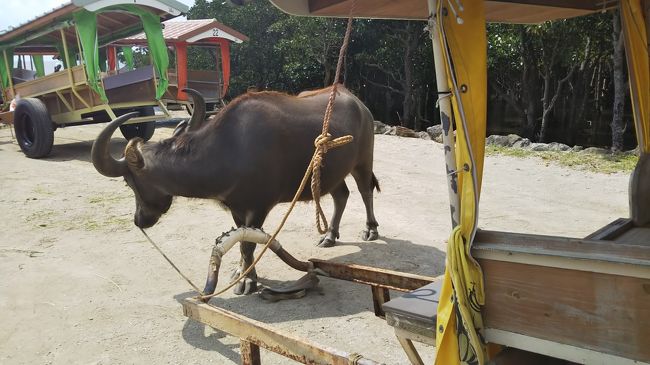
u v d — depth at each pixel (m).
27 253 5.75
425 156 11.09
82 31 9.91
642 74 3.37
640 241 3.11
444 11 2.34
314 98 5.28
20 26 10.89
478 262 2.38
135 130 12.48
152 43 10.87
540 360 2.65
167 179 4.58
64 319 4.31
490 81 18.05
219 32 13.72
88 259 5.61
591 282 2.09
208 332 4.09
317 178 4.31
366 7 3.38
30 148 10.64
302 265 4.64
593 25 12.79
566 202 7.62
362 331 4.05
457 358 2.41
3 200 7.66
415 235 6.32
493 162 10.32
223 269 5.36
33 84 11.58
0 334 4.07
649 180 3.49
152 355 3.76
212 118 4.72
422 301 2.85
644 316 1.99
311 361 2.94
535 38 14.55
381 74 20.69
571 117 17.23
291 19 18.19
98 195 8.04
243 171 4.52
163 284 5.00
